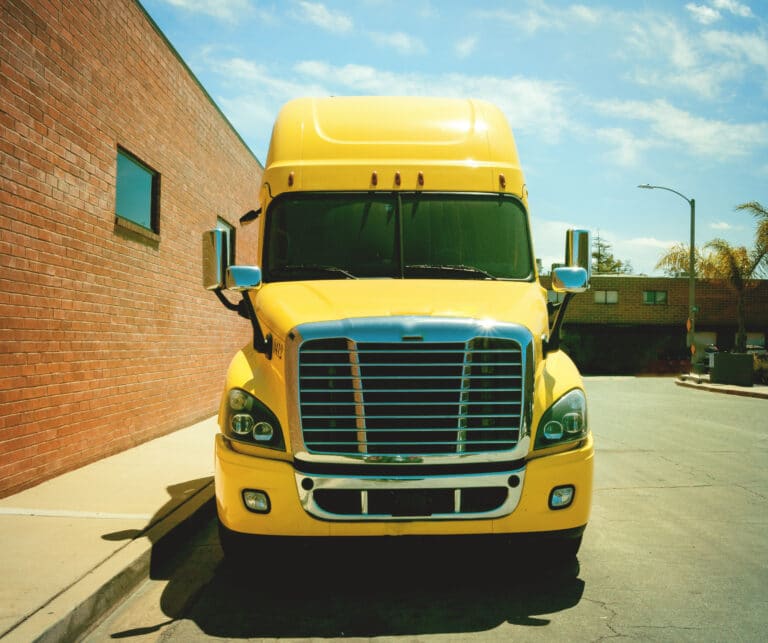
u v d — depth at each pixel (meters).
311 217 5.64
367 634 3.92
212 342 13.45
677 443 11.23
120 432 8.88
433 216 5.66
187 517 5.72
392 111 6.18
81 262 7.69
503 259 5.59
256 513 4.29
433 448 4.23
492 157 5.94
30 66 6.61
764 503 7.04
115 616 4.19
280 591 4.59
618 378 36.47
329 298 4.73
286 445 4.29
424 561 5.14
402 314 4.36
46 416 6.98
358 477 4.19
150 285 9.93
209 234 5.20
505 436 4.27
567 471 4.36
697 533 5.93
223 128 14.02
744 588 4.62
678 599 4.42
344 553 5.30
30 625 3.59
